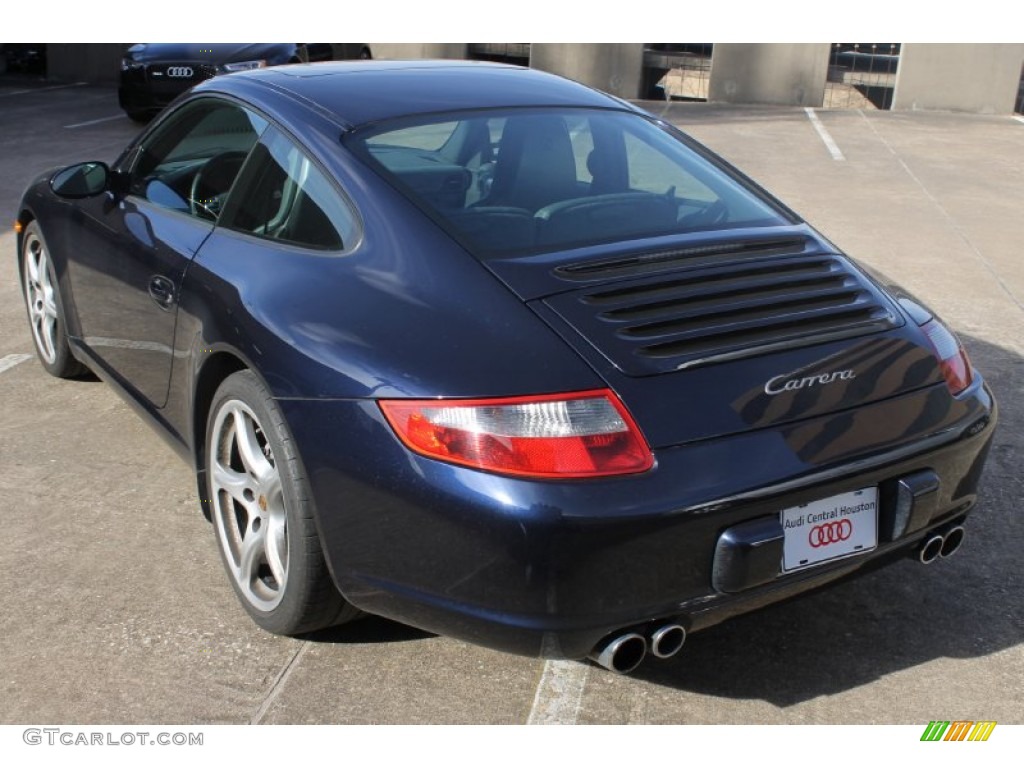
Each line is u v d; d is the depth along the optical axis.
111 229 3.53
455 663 2.71
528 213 2.71
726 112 14.84
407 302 2.42
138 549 3.18
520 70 3.56
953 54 15.27
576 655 2.24
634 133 3.19
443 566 2.24
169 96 11.22
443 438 2.20
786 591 2.35
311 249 2.72
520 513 2.11
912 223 8.02
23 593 2.94
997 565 3.20
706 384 2.27
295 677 2.63
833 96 16.27
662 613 2.22
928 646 2.81
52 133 11.40
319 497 2.41
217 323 2.76
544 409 2.17
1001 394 4.55
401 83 3.21
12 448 3.82
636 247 2.62
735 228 2.85
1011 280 6.46
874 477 2.37
